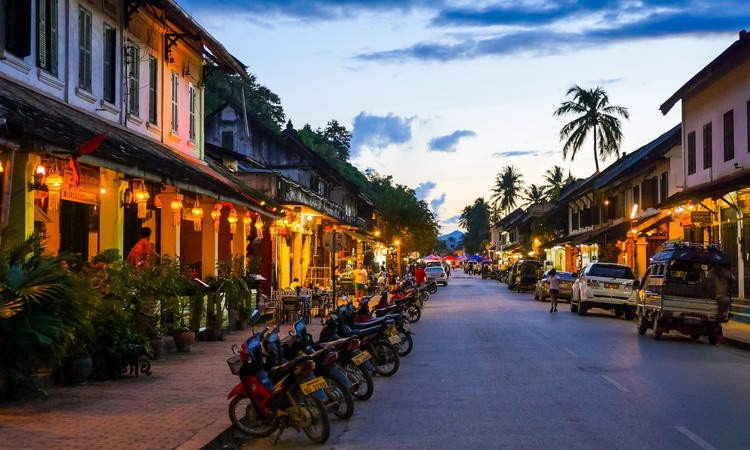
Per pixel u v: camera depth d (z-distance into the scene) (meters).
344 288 35.81
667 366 15.61
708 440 8.97
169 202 20.55
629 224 43.97
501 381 13.66
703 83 31.31
